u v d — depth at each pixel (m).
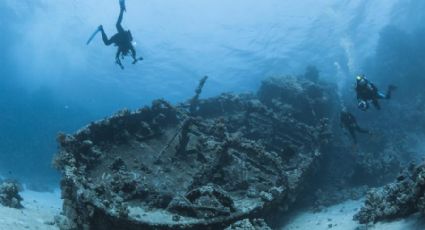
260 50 37.38
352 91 24.80
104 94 60.59
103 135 11.66
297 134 15.95
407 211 8.13
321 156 15.26
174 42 39.59
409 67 27.81
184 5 34.62
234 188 10.54
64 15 39.69
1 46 52.19
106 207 7.48
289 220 13.13
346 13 32.31
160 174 10.80
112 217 7.31
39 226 9.28
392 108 23.89
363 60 35.16
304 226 11.59
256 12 32.97
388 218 8.59
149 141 12.68
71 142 10.01
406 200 8.14
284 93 18.28
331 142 18.05
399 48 29.14
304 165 13.09
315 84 18.67
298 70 39.88
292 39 35.28
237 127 16.53
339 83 31.06
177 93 53.44
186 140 12.24
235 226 7.28
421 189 7.46
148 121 13.47
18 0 38.38
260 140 15.19
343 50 36.72
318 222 11.63
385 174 16.36
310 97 18.41
